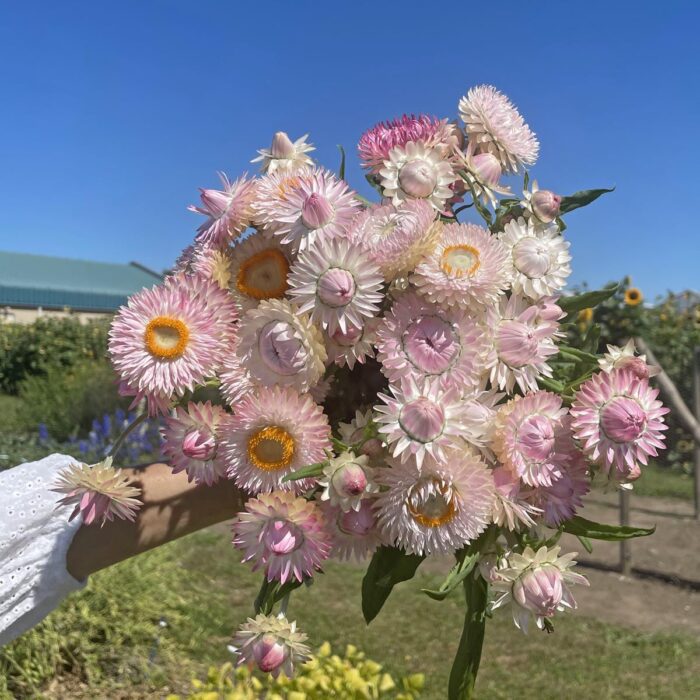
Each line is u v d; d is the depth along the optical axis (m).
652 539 6.72
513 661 4.49
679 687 4.10
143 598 4.33
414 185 1.13
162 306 1.08
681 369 8.45
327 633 4.70
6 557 1.24
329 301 1.03
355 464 1.04
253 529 1.04
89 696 3.73
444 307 1.06
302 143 1.29
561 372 1.24
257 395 1.05
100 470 1.11
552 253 1.16
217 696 1.86
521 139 1.28
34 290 25.39
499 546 1.11
